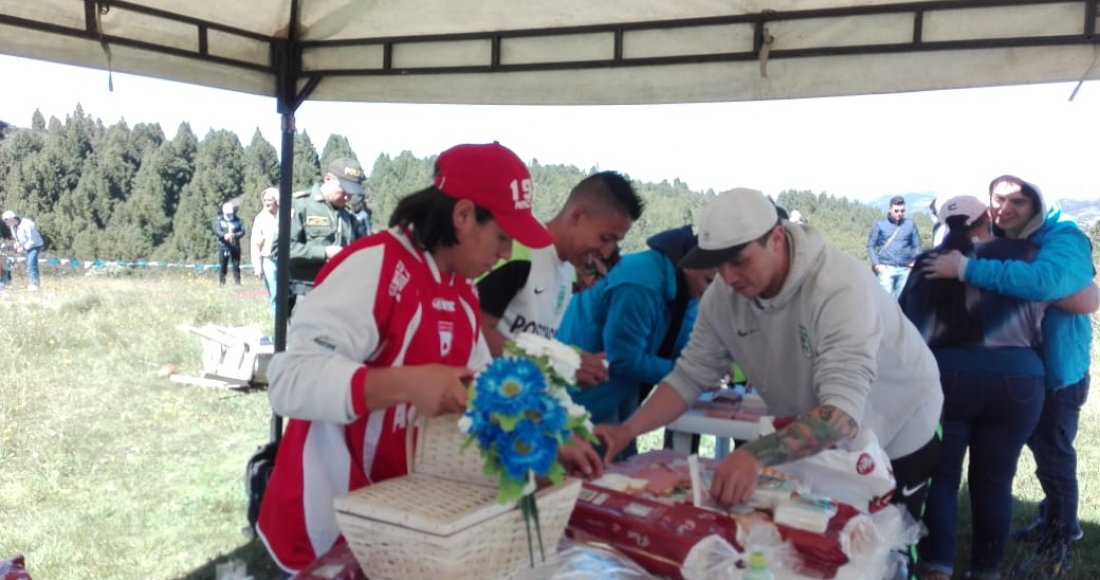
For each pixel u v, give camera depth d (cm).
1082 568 389
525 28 370
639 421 225
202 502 467
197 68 371
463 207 163
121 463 534
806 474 192
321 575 145
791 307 210
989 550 355
